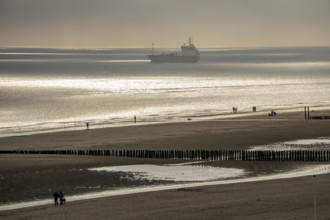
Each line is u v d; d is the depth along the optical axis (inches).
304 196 2972.4
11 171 3636.8
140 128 5403.5
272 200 2903.5
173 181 3408.0
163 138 4815.5
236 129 5260.8
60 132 5246.1
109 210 2787.9
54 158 4025.6
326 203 2834.6
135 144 4549.7
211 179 3447.3
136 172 3636.8
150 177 3508.9
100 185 3326.8
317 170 3663.9
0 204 2952.8
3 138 4943.4
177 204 2869.1
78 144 4591.5
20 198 3065.9
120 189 3243.1
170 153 4074.8
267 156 3973.9
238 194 3043.8
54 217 2689.5
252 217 2618.1
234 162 3905.0
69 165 3809.1
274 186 3206.2
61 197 2935.5
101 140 4758.9
